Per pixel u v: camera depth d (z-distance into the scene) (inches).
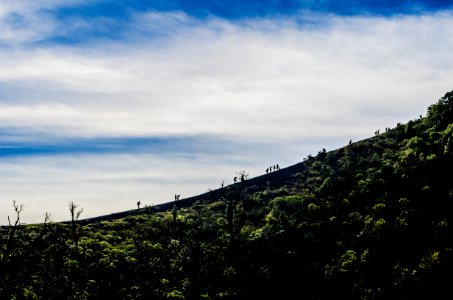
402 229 1840.6
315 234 2209.6
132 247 2266.2
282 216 2508.6
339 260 1868.8
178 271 2003.0
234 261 2078.0
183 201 4205.2
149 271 1829.5
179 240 2479.1
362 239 1945.1
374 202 2267.5
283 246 2133.4
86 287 1616.6
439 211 1895.9
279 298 1749.5
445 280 1480.1
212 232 2603.3
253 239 2253.9
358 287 1644.9
